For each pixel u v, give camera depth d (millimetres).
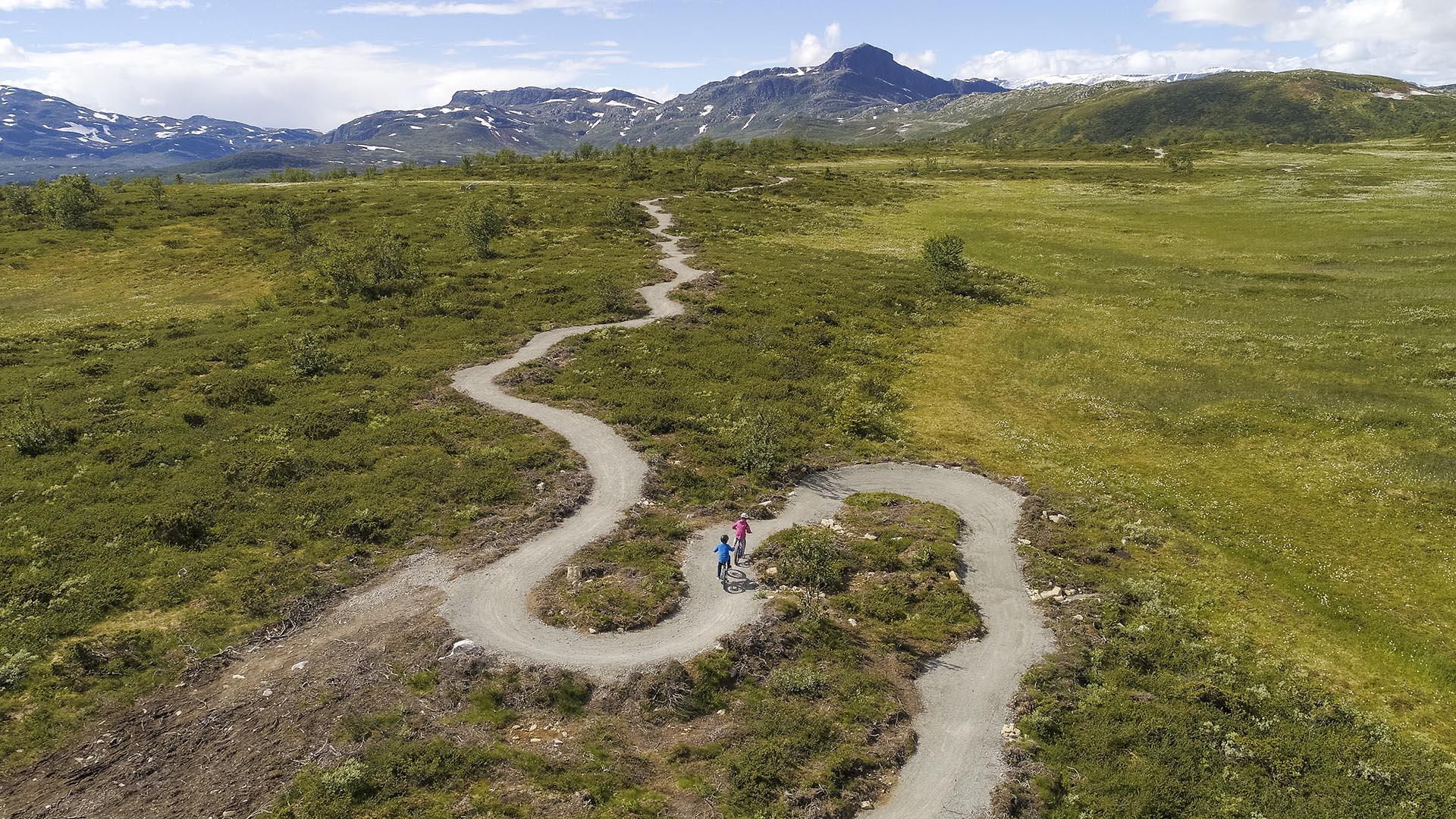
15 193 110688
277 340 59125
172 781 20125
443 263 82812
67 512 33250
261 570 29828
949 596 29781
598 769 20625
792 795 20000
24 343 58156
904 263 86750
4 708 22516
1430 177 117688
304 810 18891
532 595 28312
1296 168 136375
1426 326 60188
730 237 98562
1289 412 47750
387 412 45562
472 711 22656
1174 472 42031
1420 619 29672
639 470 39000
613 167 154000
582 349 57250
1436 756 23078
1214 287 75750
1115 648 27156
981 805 20438
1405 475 39719
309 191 124875
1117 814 20500
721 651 25188
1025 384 54938
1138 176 137875
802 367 56094
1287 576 32500
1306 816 20578
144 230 97688
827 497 38625
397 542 32188
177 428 42406
